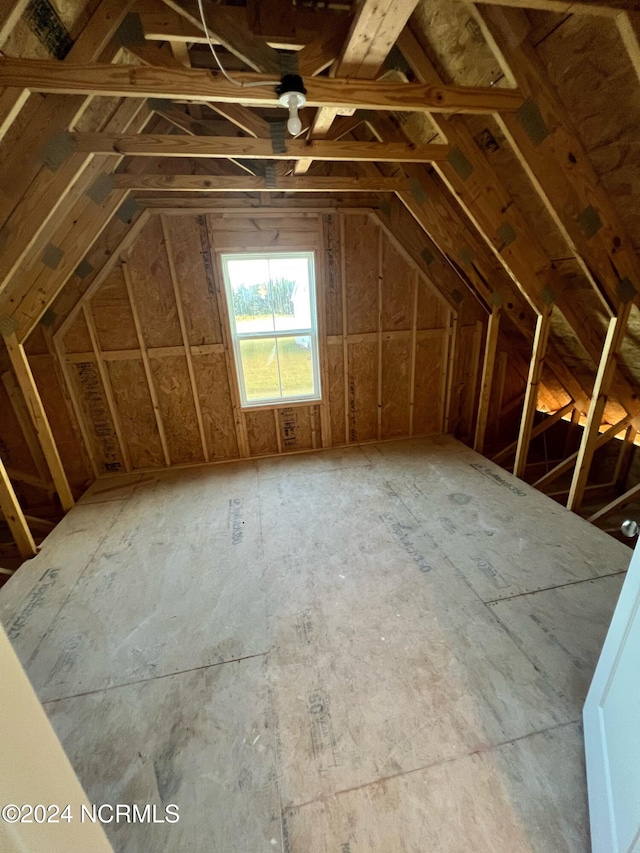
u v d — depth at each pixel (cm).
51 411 366
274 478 373
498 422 500
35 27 146
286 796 132
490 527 280
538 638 188
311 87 157
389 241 383
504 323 420
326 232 366
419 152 225
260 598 223
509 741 145
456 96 170
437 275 401
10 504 261
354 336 408
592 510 386
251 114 210
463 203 243
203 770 141
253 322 389
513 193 243
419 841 119
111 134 200
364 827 123
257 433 422
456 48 184
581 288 279
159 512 323
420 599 216
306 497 335
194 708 163
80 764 145
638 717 100
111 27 159
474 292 372
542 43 162
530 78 171
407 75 208
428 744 145
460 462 391
